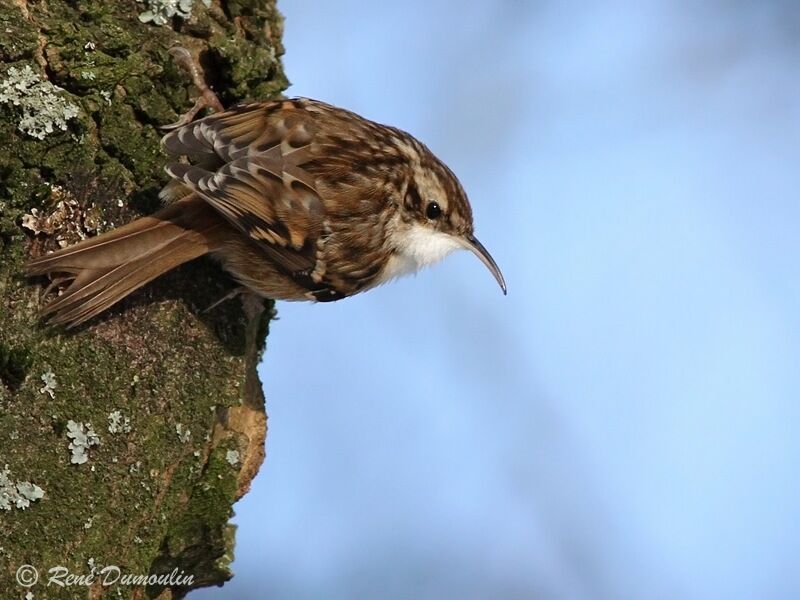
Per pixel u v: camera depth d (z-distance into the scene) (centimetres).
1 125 546
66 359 560
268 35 711
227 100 676
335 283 719
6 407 541
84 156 572
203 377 627
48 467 552
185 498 630
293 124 686
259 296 681
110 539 577
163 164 608
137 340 593
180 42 631
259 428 680
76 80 575
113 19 600
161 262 588
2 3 559
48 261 546
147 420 594
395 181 731
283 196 660
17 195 547
